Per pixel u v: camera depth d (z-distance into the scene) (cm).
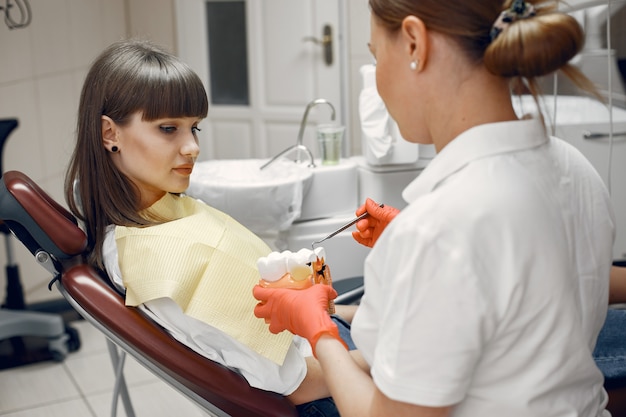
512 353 88
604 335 154
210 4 380
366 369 125
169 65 128
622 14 212
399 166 231
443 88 91
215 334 122
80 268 122
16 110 332
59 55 358
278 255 112
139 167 128
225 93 391
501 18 85
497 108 91
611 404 142
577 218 96
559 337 89
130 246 123
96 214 130
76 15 368
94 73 128
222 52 386
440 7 87
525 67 84
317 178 223
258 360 123
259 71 378
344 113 362
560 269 88
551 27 82
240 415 122
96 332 307
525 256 85
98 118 127
